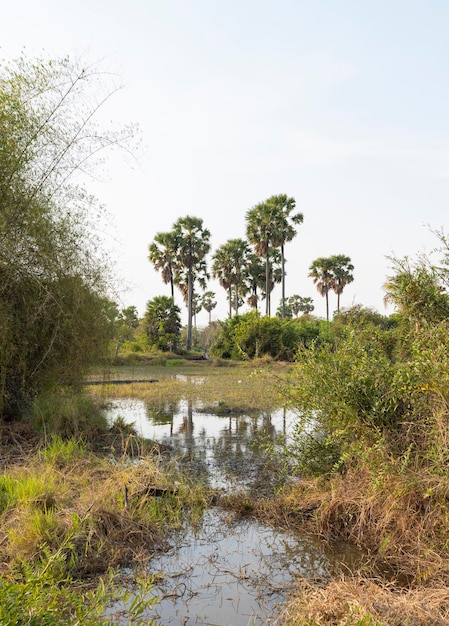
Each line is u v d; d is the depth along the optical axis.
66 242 9.27
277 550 4.92
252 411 13.51
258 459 8.38
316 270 56.72
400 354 6.41
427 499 4.73
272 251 56.19
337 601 3.59
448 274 6.28
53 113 8.94
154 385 19.72
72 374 9.49
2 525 4.75
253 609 3.88
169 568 4.54
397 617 3.42
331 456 6.50
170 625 3.66
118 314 10.29
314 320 46.97
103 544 4.64
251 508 5.96
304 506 5.76
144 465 6.79
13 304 8.73
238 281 53.22
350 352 6.28
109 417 11.88
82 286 9.32
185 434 10.50
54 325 9.13
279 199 44.69
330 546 5.00
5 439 8.23
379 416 5.41
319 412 6.39
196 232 48.91
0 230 8.20
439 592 3.73
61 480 6.09
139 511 5.34
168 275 49.28
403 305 6.39
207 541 5.12
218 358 37.28
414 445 5.18
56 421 8.80
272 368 27.64
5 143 8.35
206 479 7.17
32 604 2.91
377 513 5.07
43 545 4.25
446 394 4.83
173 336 43.69
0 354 8.38
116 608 3.87
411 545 4.59
